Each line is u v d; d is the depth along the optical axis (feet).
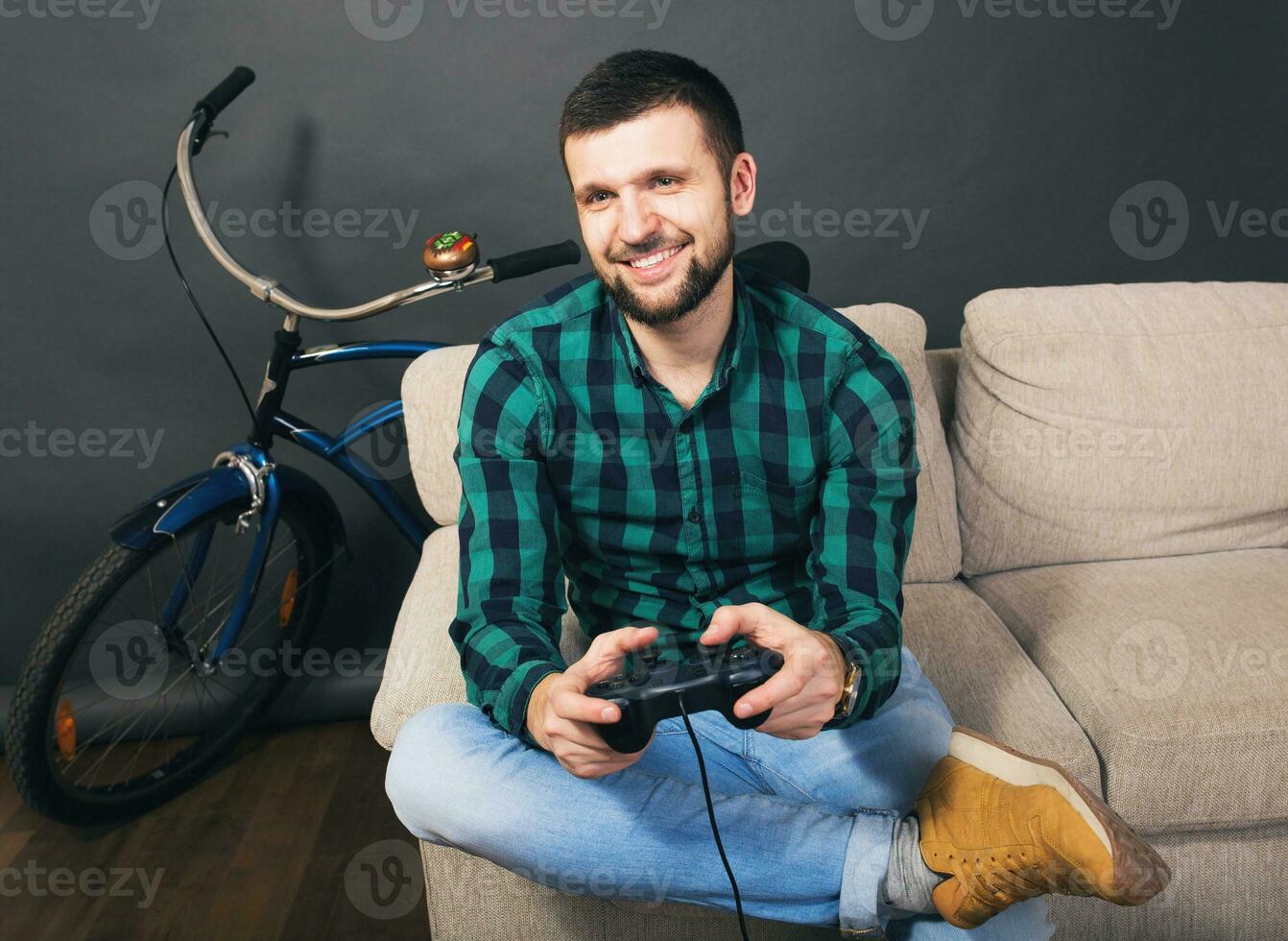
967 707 4.28
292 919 5.08
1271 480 5.33
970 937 3.45
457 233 5.12
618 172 3.36
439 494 5.26
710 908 3.52
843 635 3.38
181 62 5.90
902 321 5.30
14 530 6.52
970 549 5.47
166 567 6.48
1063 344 5.30
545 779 3.41
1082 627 4.74
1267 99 6.82
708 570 3.97
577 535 4.04
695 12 6.21
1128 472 5.28
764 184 6.61
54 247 6.09
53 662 5.23
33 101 5.85
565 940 4.28
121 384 6.38
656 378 3.79
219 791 6.10
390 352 5.76
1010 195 6.81
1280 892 4.37
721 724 3.85
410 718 3.79
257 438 5.80
